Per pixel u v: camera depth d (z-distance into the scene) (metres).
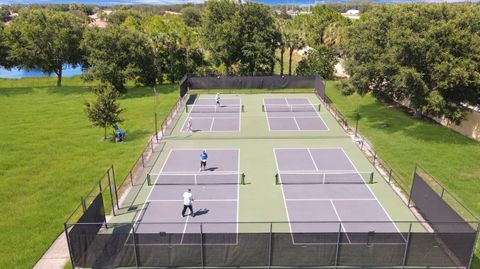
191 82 53.91
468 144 33.44
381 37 36.03
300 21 90.44
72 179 27.66
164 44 64.88
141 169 28.56
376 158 30.12
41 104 52.25
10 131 39.81
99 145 35.06
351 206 22.56
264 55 58.44
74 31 63.22
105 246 16.09
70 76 77.62
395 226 20.48
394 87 34.66
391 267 16.28
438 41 32.38
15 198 24.92
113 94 36.25
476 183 25.80
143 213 21.95
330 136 35.81
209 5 62.69
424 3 38.41
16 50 60.25
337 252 15.91
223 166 28.77
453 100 34.03
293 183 25.64
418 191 21.31
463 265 15.88
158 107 48.84
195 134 36.81
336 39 69.88
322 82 49.38
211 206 22.67
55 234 20.41
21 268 17.38
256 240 15.79
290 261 16.08
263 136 35.94
